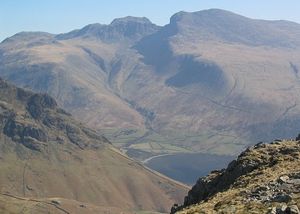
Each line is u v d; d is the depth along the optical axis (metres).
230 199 63.53
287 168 76.69
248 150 99.56
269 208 52.56
